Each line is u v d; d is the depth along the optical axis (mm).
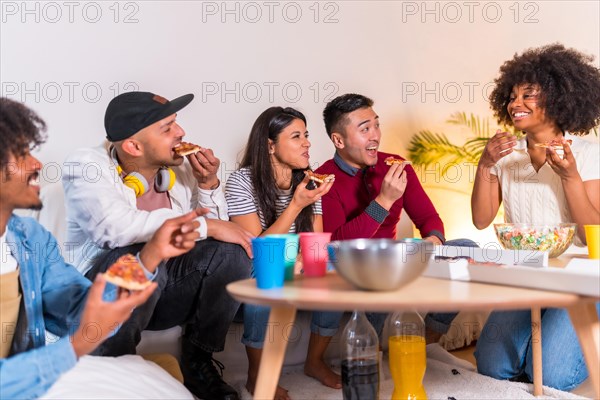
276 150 2240
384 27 3205
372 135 2447
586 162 2207
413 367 1641
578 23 3705
